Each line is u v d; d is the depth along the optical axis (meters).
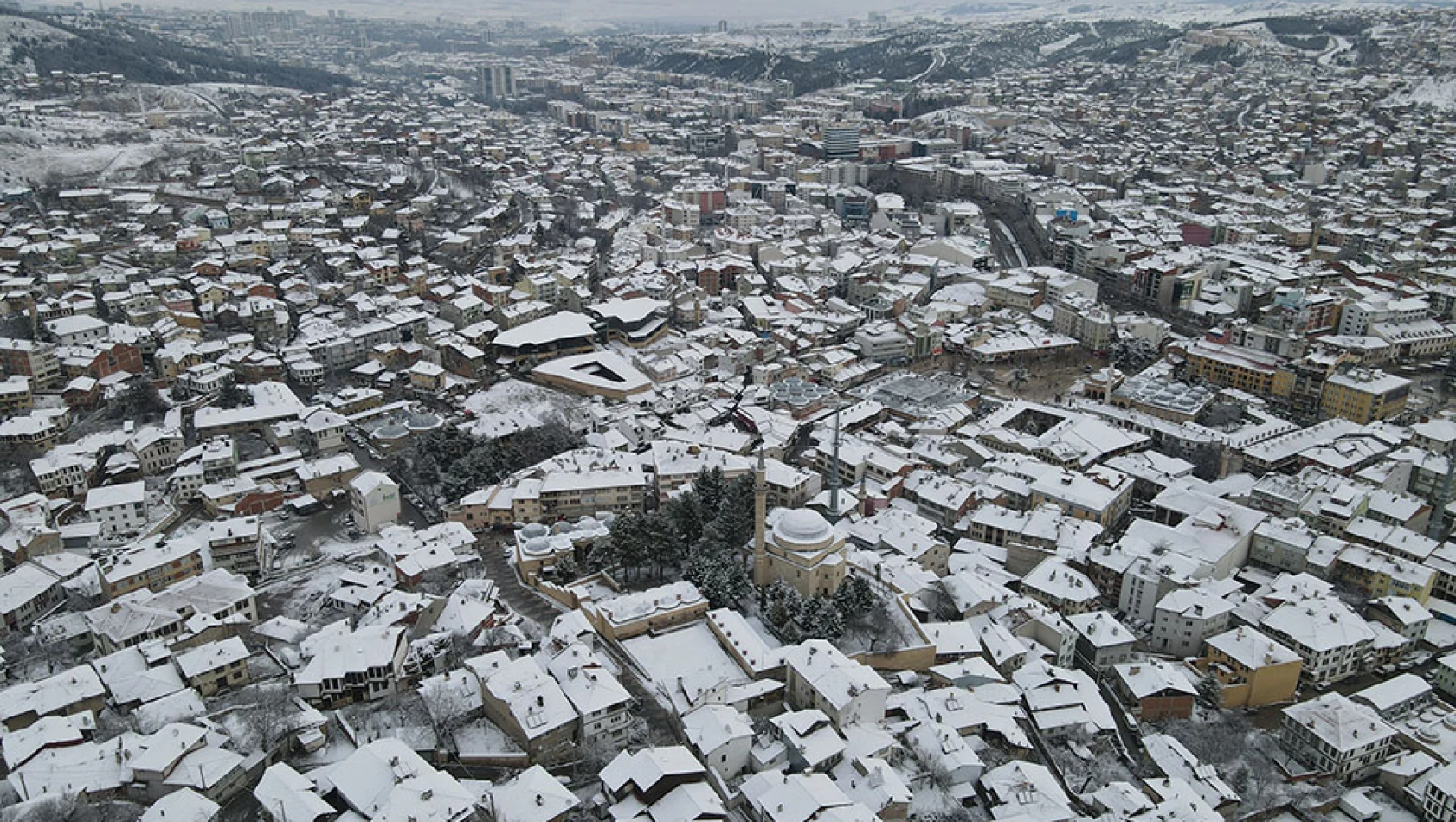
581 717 193.62
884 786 178.75
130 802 176.38
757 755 189.12
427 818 161.50
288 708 198.25
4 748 185.25
